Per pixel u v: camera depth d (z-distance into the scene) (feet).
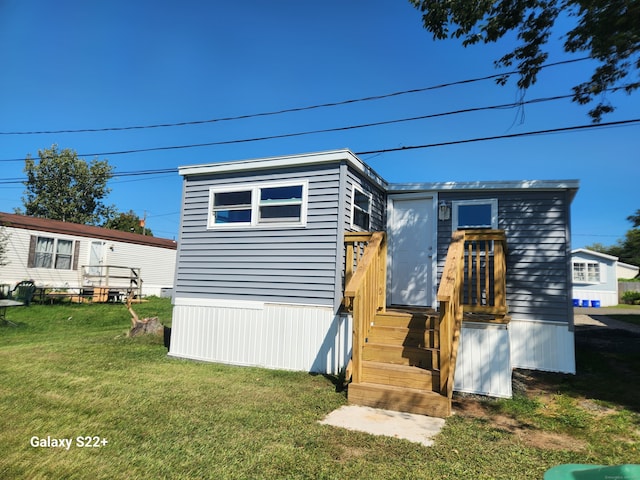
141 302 56.03
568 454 11.74
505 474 10.36
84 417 14.15
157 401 16.16
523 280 24.20
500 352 18.21
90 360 23.73
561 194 24.38
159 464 10.66
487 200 25.85
